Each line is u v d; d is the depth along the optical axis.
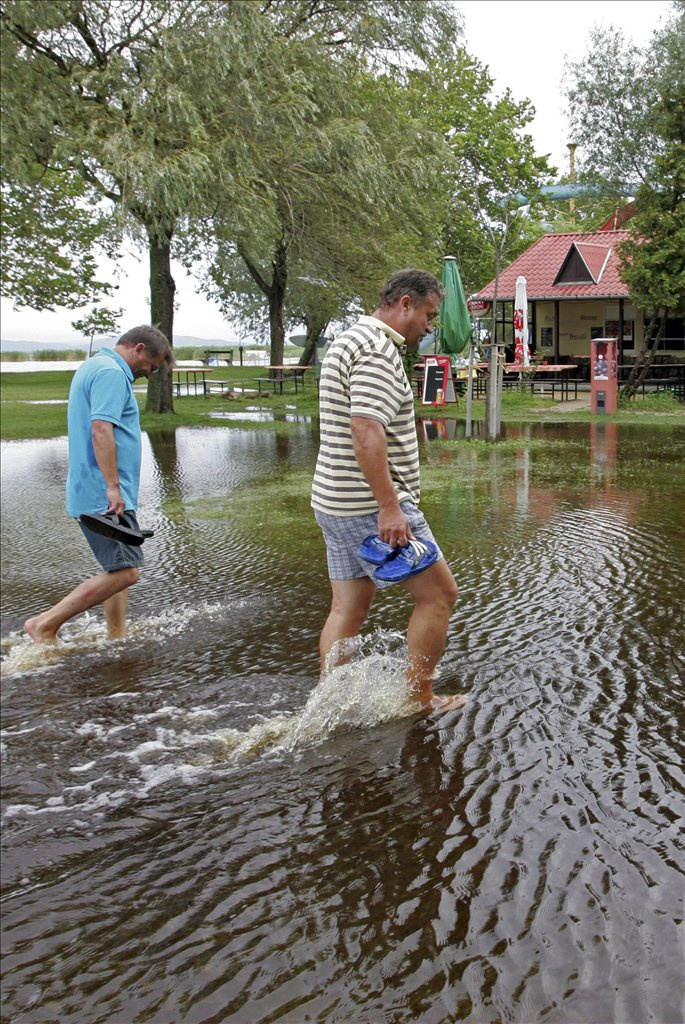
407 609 5.39
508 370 22.38
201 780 3.40
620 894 2.55
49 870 2.87
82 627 5.48
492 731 3.65
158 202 17.09
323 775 3.36
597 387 18.72
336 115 20.50
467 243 37.66
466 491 9.72
